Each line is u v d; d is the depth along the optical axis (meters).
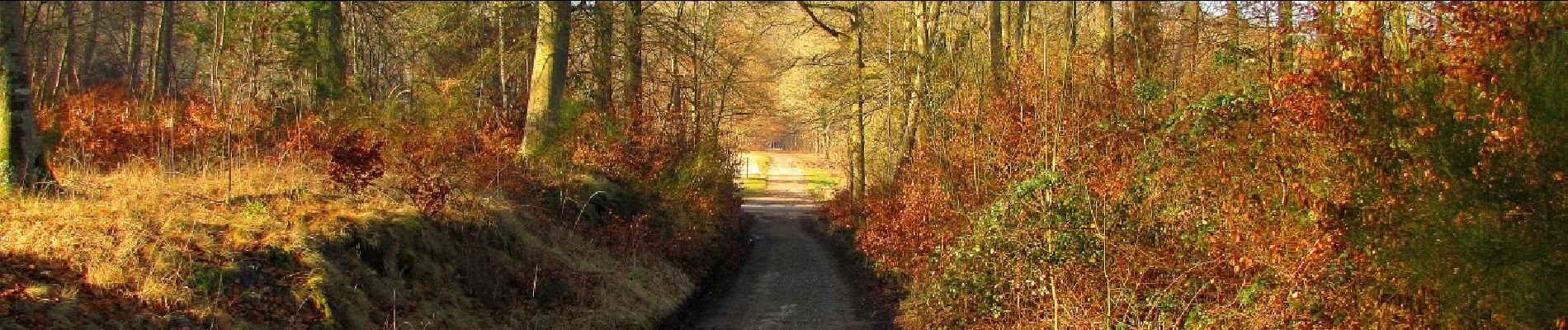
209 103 13.77
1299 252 6.55
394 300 8.73
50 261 6.90
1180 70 12.66
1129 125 9.82
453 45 20.48
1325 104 5.91
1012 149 11.87
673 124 21.17
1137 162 9.23
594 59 19.75
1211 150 7.89
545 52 17.67
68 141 12.59
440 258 10.18
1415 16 6.07
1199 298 8.34
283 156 11.95
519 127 20.64
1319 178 6.40
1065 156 9.87
